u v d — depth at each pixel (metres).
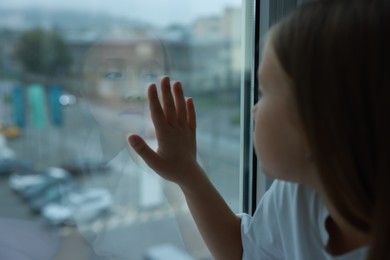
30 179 1.14
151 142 0.46
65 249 0.90
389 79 0.28
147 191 0.91
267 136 0.34
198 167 0.46
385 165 0.28
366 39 0.28
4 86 1.24
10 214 0.97
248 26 0.59
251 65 0.58
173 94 0.43
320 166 0.30
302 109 0.30
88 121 1.00
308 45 0.29
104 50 0.82
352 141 0.29
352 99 0.28
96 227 0.92
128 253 0.88
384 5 0.29
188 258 0.77
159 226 0.87
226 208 0.49
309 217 0.40
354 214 0.32
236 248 0.48
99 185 0.97
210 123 1.20
